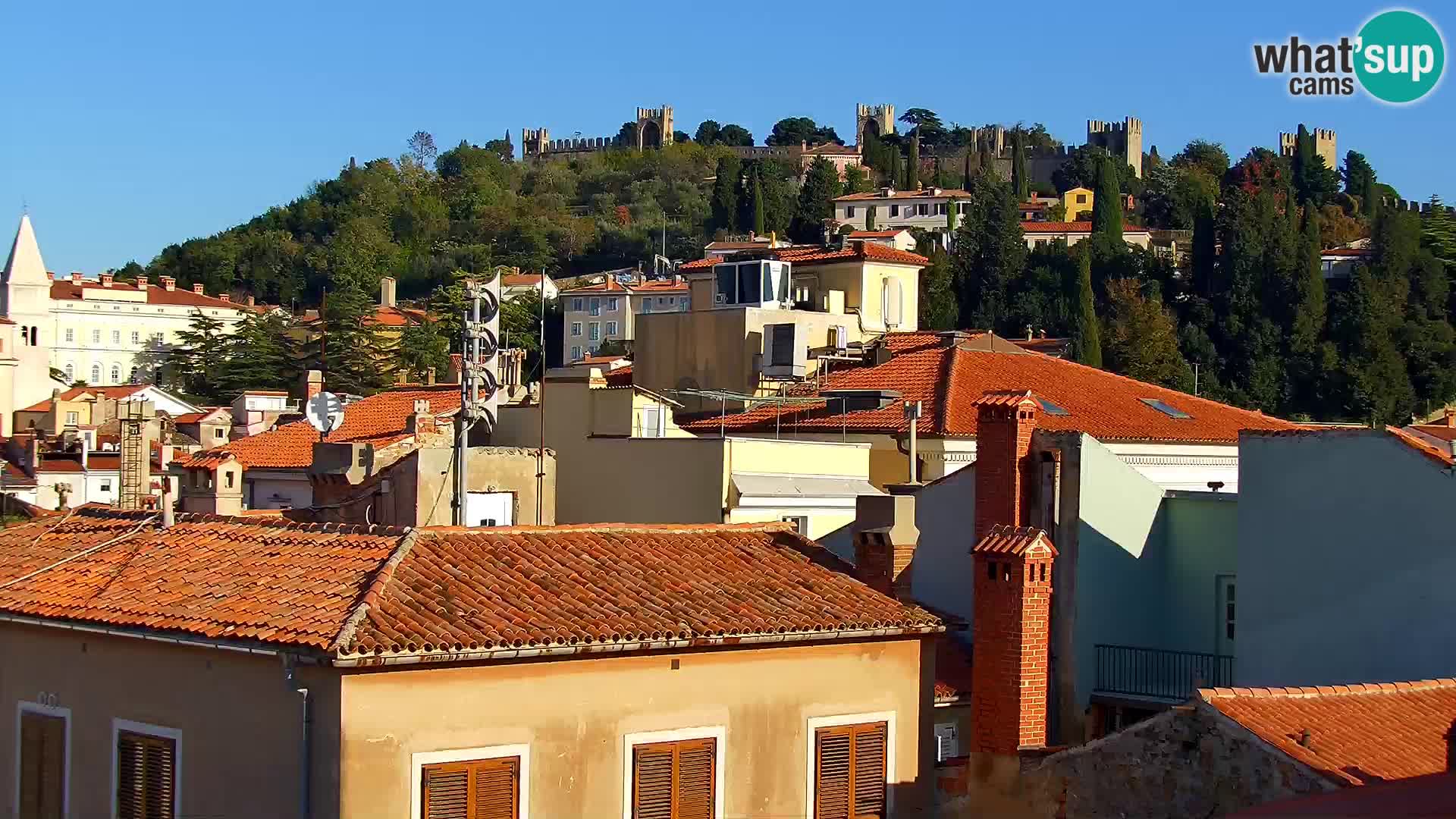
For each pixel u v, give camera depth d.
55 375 178.62
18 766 27.14
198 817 24.16
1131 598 35.53
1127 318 155.25
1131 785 25.19
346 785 22.22
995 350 60.06
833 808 26.95
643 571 27.36
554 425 47.19
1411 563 30.73
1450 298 164.00
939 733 35.53
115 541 29.11
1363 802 16.72
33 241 183.75
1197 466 52.75
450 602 24.45
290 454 55.44
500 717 23.59
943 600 38.53
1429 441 33.09
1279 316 156.12
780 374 58.12
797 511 44.66
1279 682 32.25
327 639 22.55
